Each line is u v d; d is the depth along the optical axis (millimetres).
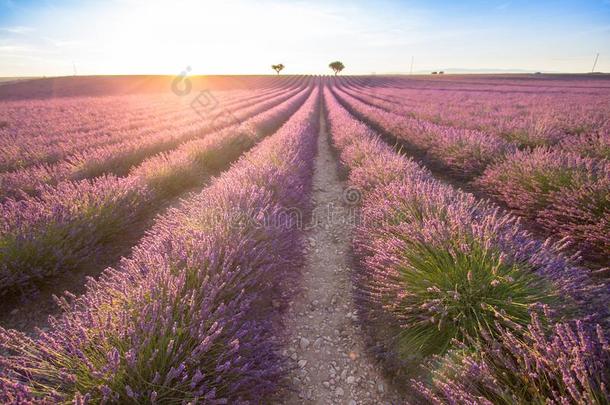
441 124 13344
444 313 2270
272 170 5465
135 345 1813
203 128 12664
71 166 6695
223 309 2186
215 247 2836
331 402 2230
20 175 5793
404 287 2686
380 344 2607
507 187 5285
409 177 4730
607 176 4078
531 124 9672
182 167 7055
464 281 2527
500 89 36188
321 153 11297
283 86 62281
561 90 31375
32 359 1889
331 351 2664
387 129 12672
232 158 9617
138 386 1739
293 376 2449
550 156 5586
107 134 11711
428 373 2242
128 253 4266
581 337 1605
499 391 1612
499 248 2672
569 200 4137
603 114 12117
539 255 2504
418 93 33625
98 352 1925
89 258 3918
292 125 12750
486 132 10320
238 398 1854
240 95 35656
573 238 3777
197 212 3689
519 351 1725
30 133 11703
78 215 4023
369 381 2363
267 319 2812
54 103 25578
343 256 4258
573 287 2191
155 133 11180
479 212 3514
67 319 2043
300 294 3455
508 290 2420
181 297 2293
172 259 2752
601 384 1380
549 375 1638
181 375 1860
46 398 1630
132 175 6379
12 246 3207
